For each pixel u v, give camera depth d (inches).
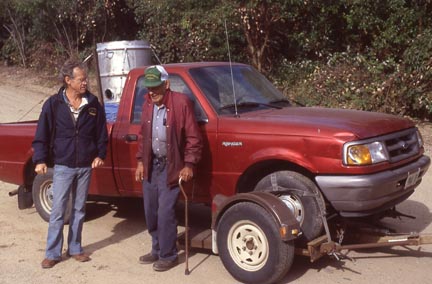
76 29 834.2
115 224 279.0
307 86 539.2
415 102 480.7
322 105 506.6
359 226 219.5
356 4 520.1
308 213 204.7
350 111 234.4
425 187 326.6
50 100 222.4
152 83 205.3
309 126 206.8
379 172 203.6
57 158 223.1
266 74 594.9
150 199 218.4
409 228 259.3
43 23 861.2
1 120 587.8
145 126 214.4
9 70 941.2
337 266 216.8
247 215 198.4
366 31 535.8
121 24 820.0
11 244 251.1
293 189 206.4
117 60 335.6
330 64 532.4
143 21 711.1
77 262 229.3
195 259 229.0
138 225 277.0
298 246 206.2
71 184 225.9
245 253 202.1
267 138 211.2
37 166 222.2
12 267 224.7
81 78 219.3
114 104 296.8
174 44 637.9
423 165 225.8
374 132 207.3
